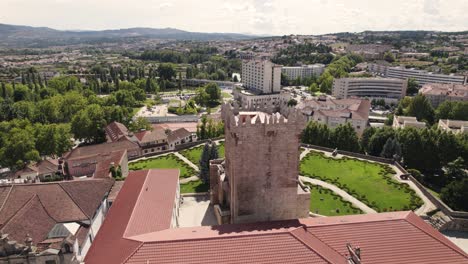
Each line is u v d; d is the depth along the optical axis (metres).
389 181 98.62
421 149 114.62
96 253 49.03
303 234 47.81
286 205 60.88
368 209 83.25
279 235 46.34
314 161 115.44
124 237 48.16
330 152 125.38
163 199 65.00
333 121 173.38
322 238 48.50
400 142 120.44
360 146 129.25
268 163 57.50
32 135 140.88
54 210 61.56
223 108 66.00
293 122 55.66
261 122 54.94
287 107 62.03
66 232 57.62
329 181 99.19
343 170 107.69
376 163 113.75
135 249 43.44
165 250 43.53
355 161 115.50
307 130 134.38
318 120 176.25
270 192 59.31
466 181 87.31
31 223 56.78
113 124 170.38
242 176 57.25
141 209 57.91
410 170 106.12
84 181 69.94
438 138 114.56
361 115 173.25
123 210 59.28
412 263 45.72
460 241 70.25
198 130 157.12
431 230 52.66
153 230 52.78
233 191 59.22
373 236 49.19
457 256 47.06
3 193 63.34
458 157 110.38
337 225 50.66
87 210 63.28
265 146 56.38
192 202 82.31
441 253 47.28
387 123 188.00
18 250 47.88
